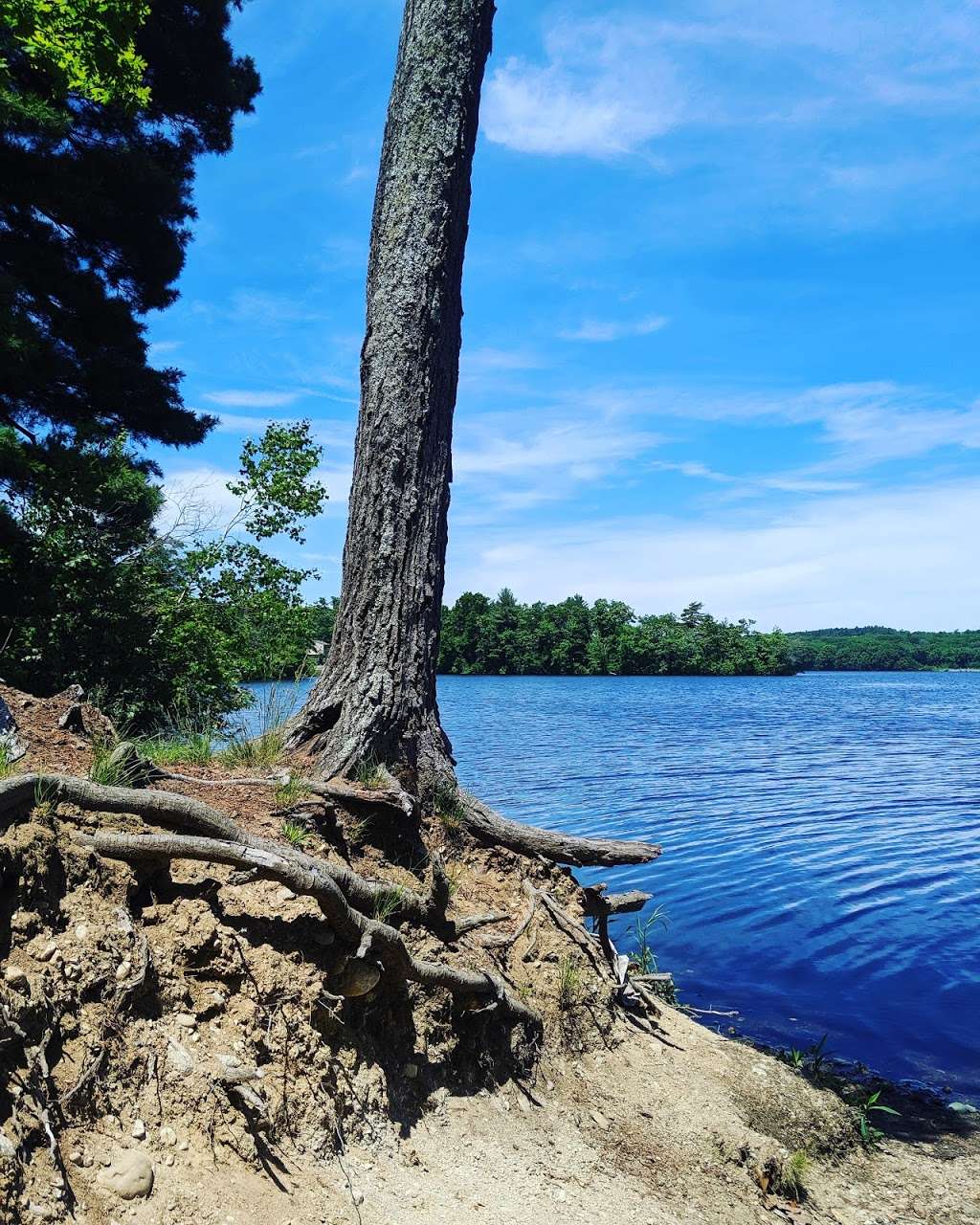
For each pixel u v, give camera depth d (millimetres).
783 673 151125
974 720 48250
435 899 4625
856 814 17125
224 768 5312
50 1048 2688
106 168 14195
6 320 11773
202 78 15531
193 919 3430
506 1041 4531
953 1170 5145
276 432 15641
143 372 15336
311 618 14555
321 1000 3600
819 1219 4348
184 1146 2830
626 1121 4547
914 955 9352
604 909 6016
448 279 6223
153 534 12977
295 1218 2877
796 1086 5707
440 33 6445
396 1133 3627
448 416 6156
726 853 13797
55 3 7246
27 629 10938
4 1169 2256
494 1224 3369
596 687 97375
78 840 3320
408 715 5566
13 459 11180
